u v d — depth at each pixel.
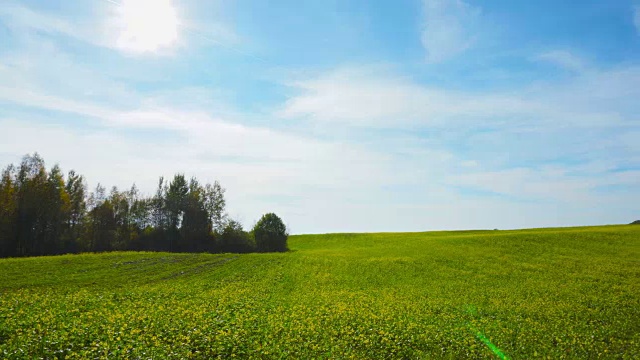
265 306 30.48
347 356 18.45
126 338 18.78
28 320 21.33
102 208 96.25
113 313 25.16
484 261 57.47
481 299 35.50
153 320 22.88
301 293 37.91
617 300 34.62
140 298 32.44
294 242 114.81
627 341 22.53
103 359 15.84
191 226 96.88
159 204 97.75
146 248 92.56
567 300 34.97
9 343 17.03
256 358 17.55
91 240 92.94
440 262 57.38
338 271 51.75
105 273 44.88
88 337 18.67
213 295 35.22
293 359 17.75
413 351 19.80
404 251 69.62
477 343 21.44
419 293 38.41
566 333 24.06
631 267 51.09
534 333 24.00
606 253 61.53
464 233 113.56
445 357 19.23
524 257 59.81
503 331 24.08
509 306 32.44
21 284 36.59
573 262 55.06
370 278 47.19
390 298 35.38
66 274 42.66
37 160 80.44
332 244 103.94
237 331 21.39
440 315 28.80
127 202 100.81
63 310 25.23
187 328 21.39
